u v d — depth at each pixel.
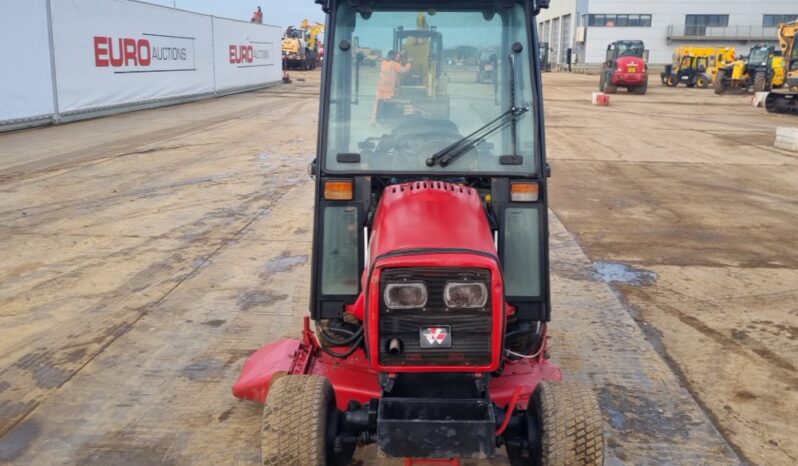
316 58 54.34
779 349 5.46
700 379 4.95
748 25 61.50
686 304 6.38
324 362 3.99
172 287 6.59
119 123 18.19
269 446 3.01
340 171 3.76
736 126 19.78
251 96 28.12
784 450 4.09
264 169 12.17
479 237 3.09
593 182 11.69
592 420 3.07
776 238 8.55
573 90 34.78
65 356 5.16
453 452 2.98
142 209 9.41
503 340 3.05
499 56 3.80
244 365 4.83
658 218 9.43
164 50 22.81
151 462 3.90
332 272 3.74
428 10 3.78
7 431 4.18
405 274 2.95
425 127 3.80
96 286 6.60
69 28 17.58
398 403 3.06
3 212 9.14
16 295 6.35
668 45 62.41
